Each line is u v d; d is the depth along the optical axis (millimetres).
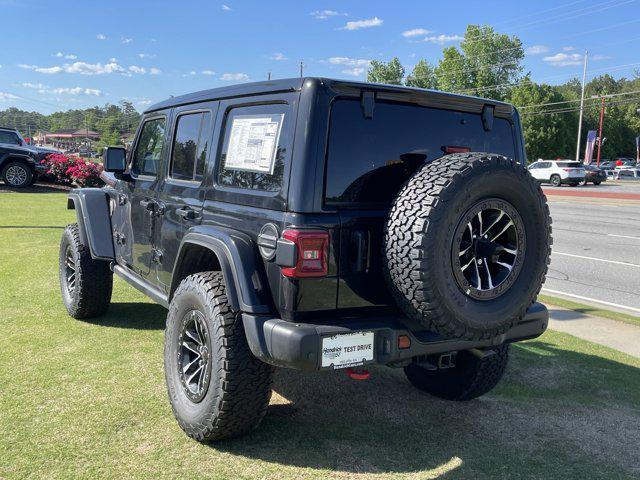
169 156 3947
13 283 6410
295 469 2885
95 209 4906
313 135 2674
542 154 68312
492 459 3092
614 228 14359
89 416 3334
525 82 68938
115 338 4723
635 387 4184
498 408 3773
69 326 5000
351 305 2793
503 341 3092
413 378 4039
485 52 75062
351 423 3455
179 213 3613
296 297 2648
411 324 2859
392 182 2930
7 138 18188
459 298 2617
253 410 2961
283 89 2855
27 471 2752
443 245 2527
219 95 3414
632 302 7016
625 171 46625
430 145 3086
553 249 11125
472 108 3262
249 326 2744
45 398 3551
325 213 2688
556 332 5570
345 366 2666
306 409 3629
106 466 2828
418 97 3016
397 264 2572
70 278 5309
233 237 2908
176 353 3256
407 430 3398
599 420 3627
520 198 2738
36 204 14359
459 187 2541
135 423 3277
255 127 3031
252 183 2982
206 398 2957
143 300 6012
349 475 2855
